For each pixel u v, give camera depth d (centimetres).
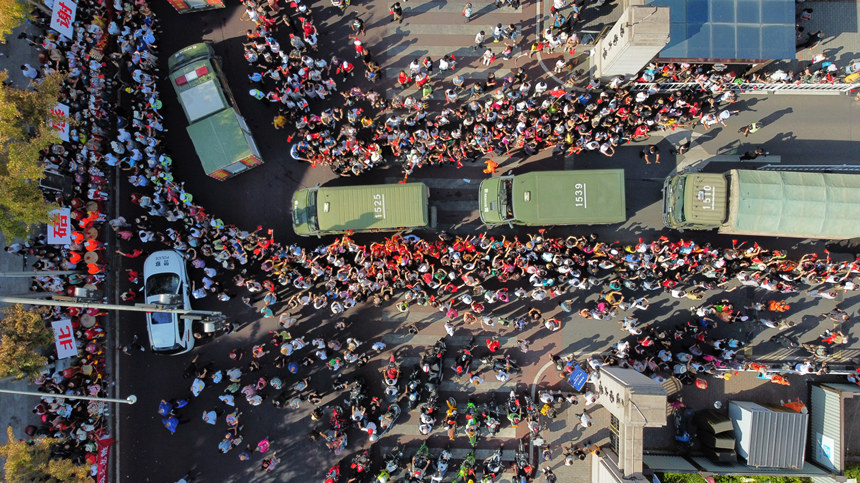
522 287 2592
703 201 2348
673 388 2553
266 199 2645
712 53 2397
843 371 2508
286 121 2597
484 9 2638
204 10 2648
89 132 2472
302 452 2617
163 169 2494
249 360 2617
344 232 2552
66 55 2458
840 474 2375
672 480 2431
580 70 2622
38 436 2370
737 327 2583
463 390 2606
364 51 2506
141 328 2614
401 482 2584
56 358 2445
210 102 2459
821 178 2309
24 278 2484
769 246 2570
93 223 2517
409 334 2620
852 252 2562
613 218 2341
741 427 2478
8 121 2147
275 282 2589
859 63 2533
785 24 2402
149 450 2611
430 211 2586
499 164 2628
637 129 2511
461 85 2617
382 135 2519
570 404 2588
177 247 2502
